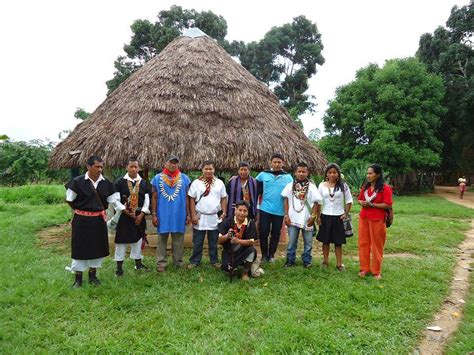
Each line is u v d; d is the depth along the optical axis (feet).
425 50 76.74
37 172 62.44
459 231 27.30
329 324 11.00
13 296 12.42
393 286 14.17
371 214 15.40
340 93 72.54
